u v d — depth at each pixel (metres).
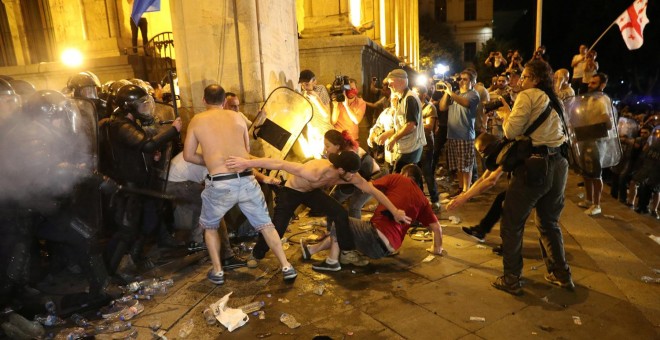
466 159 6.42
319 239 4.65
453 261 4.26
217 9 5.16
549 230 3.56
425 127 5.97
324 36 9.44
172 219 5.16
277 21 5.76
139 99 3.99
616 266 3.96
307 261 4.37
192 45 5.31
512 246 3.51
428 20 48.94
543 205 3.53
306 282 3.88
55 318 3.35
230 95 4.86
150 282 3.94
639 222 5.48
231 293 3.47
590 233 4.81
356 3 12.98
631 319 3.10
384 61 12.76
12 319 3.17
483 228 4.41
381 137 5.82
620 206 6.10
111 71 10.73
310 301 3.53
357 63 9.06
